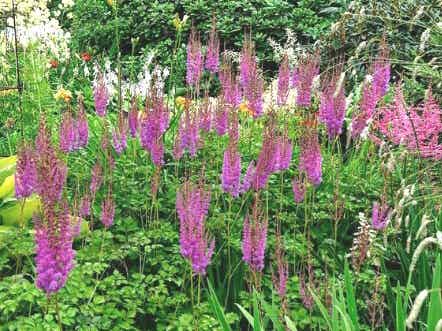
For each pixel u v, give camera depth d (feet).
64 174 10.02
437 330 6.87
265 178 11.05
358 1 18.97
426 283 11.25
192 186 9.83
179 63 27.12
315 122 13.98
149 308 10.63
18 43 21.91
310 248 12.48
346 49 21.06
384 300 11.98
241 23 28.91
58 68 25.66
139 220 13.70
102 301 10.20
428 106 13.64
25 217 12.76
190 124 12.80
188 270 11.80
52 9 34.32
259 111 13.85
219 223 12.72
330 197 13.93
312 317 10.81
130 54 30.55
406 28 20.68
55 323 9.62
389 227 12.53
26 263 11.79
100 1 31.81
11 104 19.65
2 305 9.42
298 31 28.14
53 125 17.47
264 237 9.50
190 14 29.71
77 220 10.72
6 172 13.99
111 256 11.55
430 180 13.97
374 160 16.14
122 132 13.55
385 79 13.99
